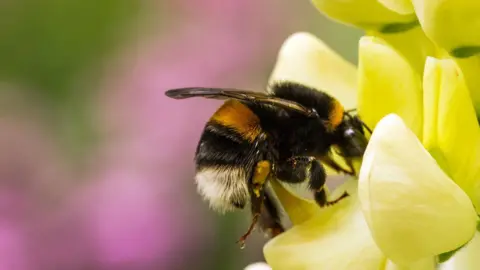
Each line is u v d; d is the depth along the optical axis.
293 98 0.19
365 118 0.18
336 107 0.19
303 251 0.18
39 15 0.34
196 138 0.30
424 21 0.18
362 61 0.18
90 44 0.34
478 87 0.18
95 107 0.31
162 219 0.28
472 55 0.18
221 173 0.19
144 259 0.28
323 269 0.18
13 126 0.30
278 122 0.19
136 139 0.30
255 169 0.19
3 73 0.34
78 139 0.31
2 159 0.29
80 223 0.28
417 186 0.17
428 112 0.18
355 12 0.18
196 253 0.29
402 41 0.18
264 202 0.19
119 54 0.33
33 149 0.30
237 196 0.19
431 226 0.17
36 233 0.28
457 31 0.18
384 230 0.17
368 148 0.18
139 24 0.34
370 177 0.17
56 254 0.28
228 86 0.31
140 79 0.31
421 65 0.18
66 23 0.34
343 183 0.19
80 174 0.30
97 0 0.36
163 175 0.29
